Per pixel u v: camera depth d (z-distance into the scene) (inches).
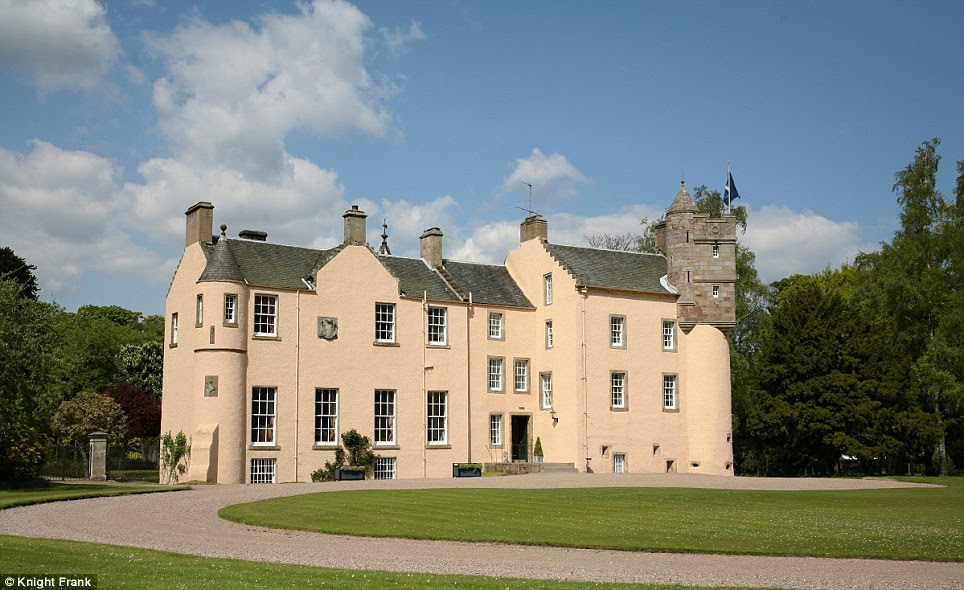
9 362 1424.7
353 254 1899.6
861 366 2119.8
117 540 802.2
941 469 2140.7
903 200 2290.8
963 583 622.8
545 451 2066.9
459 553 763.4
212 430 1670.8
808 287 2257.6
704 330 2128.4
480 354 2049.7
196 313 1734.7
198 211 1815.9
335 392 1840.6
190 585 550.0
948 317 2101.4
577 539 838.5
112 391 2645.2
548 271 2107.5
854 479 1823.3
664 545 799.7
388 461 1888.5
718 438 2089.1
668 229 2190.0
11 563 607.2
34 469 1541.6
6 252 2311.8
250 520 968.9
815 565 703.1
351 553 753.0
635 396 2059.5
